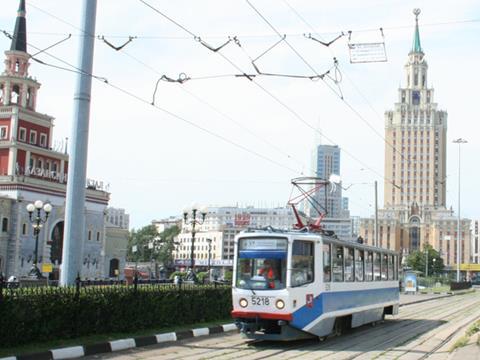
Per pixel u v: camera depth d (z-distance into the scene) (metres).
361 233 148.25
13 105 71.56
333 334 19.55
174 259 153.75
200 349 15.83
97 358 13.72
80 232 17.27
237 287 17.34
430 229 147.12
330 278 18.70
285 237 17.06
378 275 24.20
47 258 69.62
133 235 154.25
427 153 141.62
